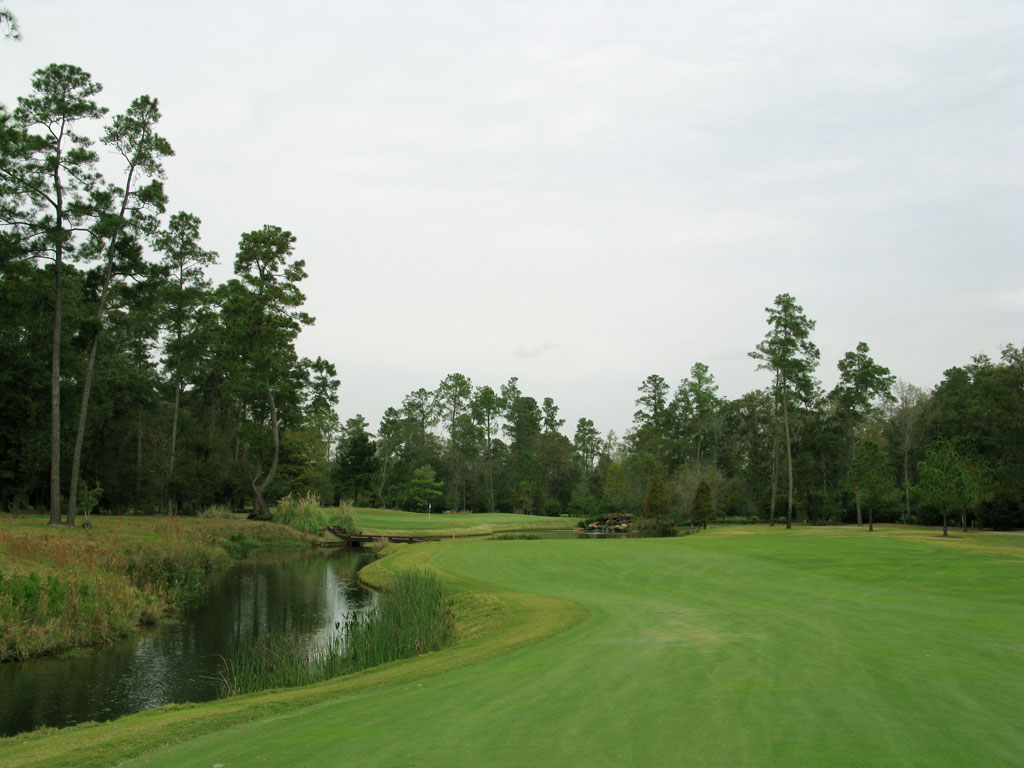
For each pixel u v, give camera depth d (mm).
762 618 13953
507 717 6820
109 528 31469
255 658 13852
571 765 5215
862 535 39938
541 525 69938
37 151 29609
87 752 6504
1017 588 18875
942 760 5129
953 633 11648
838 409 68125
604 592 20141
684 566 25703
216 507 50875
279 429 60406
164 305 51250
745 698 7180
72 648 16016
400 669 10945
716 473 67250
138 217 33656
